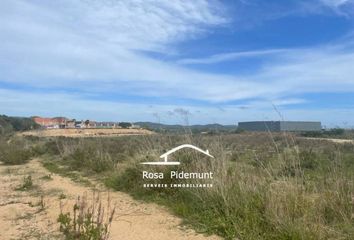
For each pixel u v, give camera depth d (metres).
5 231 7.45
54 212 8.86
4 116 59.38
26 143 29.86
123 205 9.60
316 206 6.96
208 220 7.66
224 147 10.37
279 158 8.27
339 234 6.23
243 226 6.91
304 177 7.80
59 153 23.88
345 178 7.66
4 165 20.77
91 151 18.72
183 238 6.98
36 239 6.94
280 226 6.48
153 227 7.64
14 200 10.35
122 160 15.71
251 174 8.41
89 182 13.41
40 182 13.60
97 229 6.37
